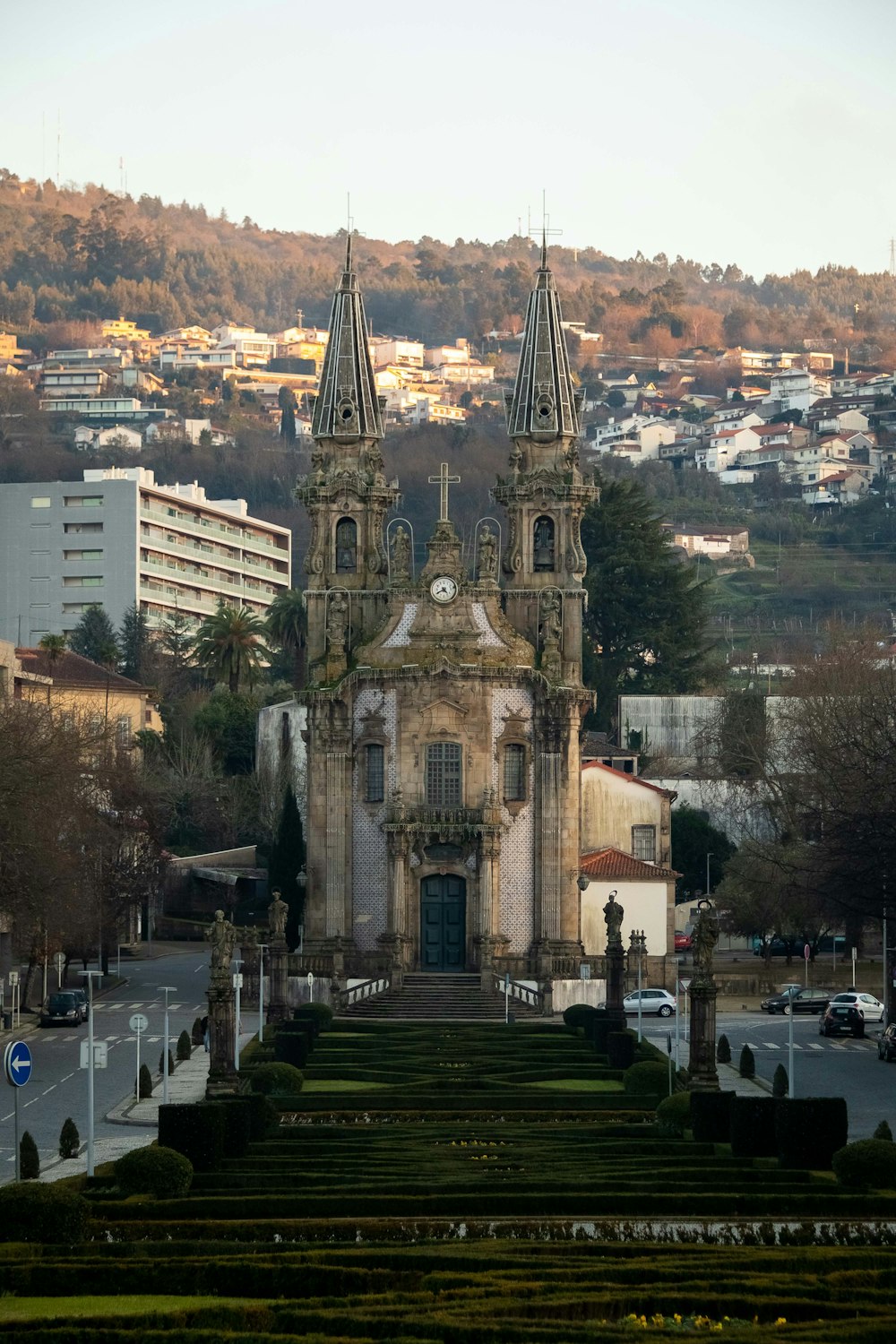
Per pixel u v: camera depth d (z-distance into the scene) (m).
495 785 197.00
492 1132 118.69
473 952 194.25
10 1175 105.19
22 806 166.62
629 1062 150.00
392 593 199.62
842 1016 174.75
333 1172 102.12
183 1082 143.00
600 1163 105.44
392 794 197.62
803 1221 88.88
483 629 199.38
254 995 196.75
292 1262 78.69
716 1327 66.25
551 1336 65.44
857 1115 125.25
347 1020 178.25
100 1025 179.62
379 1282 76.56
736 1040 171.50
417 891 195.00
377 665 199.00
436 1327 66.69
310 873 197.88
